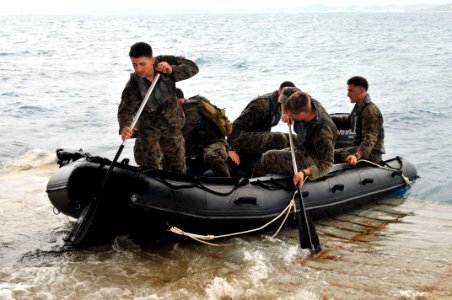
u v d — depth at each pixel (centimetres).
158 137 405
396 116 998
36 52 2683
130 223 387
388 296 305
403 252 378
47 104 1096
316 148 421
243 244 396
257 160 496
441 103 1144
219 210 389
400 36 4538
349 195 476
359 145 521
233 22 10681
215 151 444
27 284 315
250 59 2233
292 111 412
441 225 445
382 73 1741
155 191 370
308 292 310
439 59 2283
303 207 392
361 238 413
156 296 303
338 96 1223
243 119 481
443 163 680
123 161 380
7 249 372
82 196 373
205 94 1227
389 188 526
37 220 431
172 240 399
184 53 2611
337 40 3862
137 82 389
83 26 8300
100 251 375
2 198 480
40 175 563
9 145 748
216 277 326
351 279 330
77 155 405
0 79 1534
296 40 3859
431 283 322
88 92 1302
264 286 321
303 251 381
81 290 311
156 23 10131
